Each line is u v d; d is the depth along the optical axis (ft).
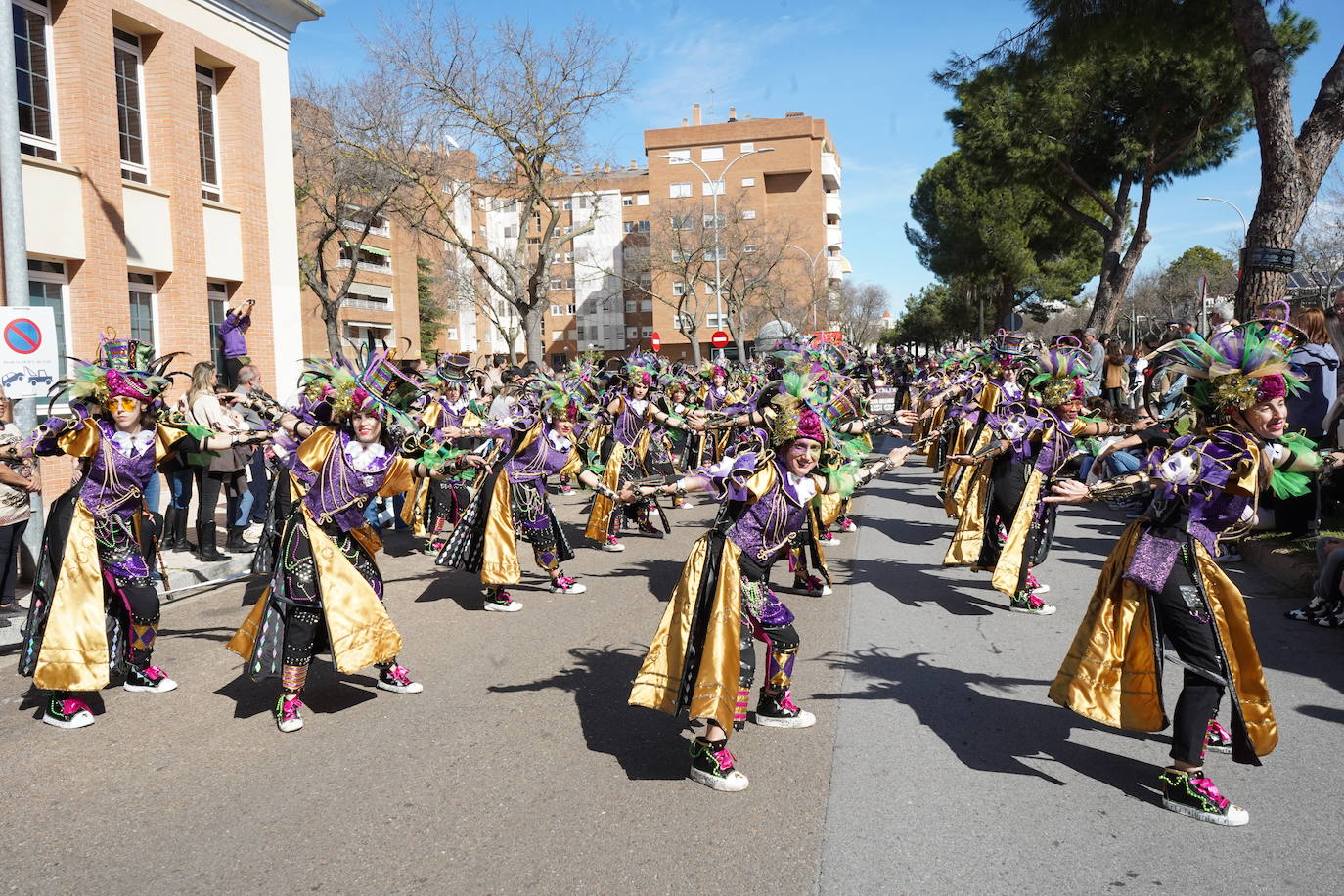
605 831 12.55
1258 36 36.99
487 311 173.58
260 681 19.03
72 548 16.30
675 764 14.73
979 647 20.56
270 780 14.30
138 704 17.69
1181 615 12.83
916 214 150.61
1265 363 12.59
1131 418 32.68
